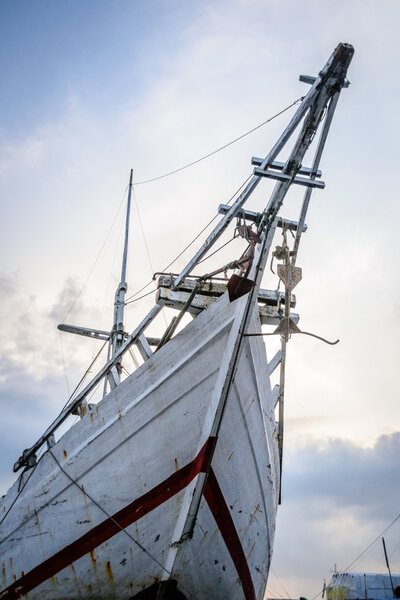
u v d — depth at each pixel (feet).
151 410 32.45
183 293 35.60
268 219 31.94
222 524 32.58
